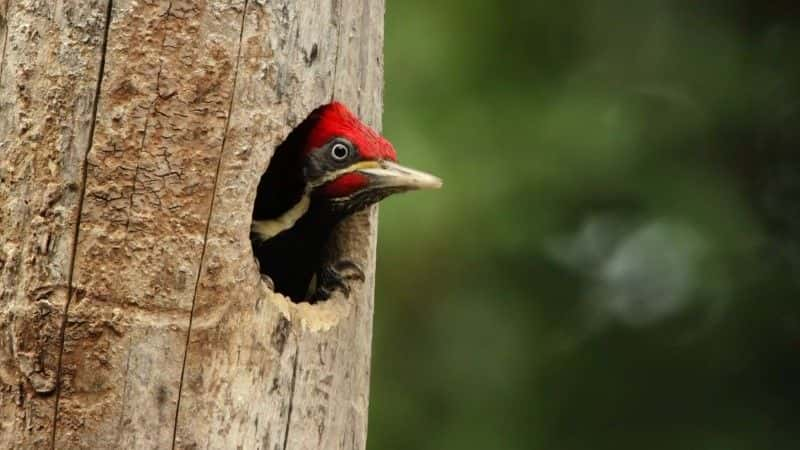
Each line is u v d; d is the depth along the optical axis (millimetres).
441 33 13617
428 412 14094
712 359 14906
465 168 13312
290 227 8602
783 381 14977
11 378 7445
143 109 7523
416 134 13195
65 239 7457
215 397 7512
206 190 7566
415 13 13656
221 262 7547
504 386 14188
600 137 14094
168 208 7512
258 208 8844
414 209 13016
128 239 7477
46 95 7523
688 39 15047
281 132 7773
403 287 13477
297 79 7859
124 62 7523
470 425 14094
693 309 14891
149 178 7508
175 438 7453
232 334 7555
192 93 7578
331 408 7953
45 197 7477
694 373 14859
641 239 14531
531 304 14234
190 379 7477
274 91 7754
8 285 7488
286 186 8555
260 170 7684
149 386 7434
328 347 7926
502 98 13781
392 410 13984
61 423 7406
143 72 7531
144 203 7500
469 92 13633
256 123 7688
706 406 14867
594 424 14578
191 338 7488
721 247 14727
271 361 7660
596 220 14266
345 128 8359
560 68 14359
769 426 14891
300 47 7879
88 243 7453
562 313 14336
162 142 7531
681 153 14680
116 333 7422
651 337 14812
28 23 7570
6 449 7430
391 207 13031
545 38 14336
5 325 7469
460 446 14055
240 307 7578
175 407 7453
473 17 13844
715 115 14914
